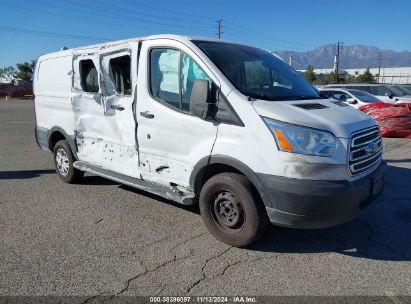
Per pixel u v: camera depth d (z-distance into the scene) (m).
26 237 4.72
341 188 3.83
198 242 4.54
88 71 6.10
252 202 4.12
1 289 3.57
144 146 5.18
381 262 4.04
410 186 6.62
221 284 3.66
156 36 5.04
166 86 4.85
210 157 4.36
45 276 3.80
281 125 3.89
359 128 4.18
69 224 5.13
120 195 6.32
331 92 15.27
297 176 3.82
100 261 4.10
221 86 4.30
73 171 6.84
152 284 3.66
